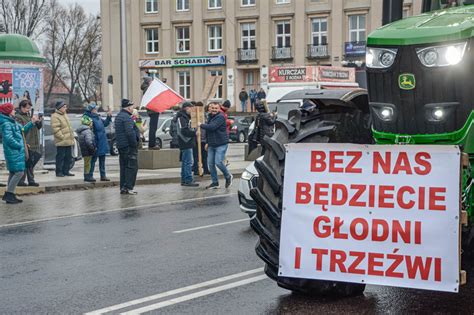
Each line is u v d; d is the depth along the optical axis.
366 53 5.50
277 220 5.56
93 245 8.87
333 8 50.62
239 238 9.18
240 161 23.16
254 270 7.30
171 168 20.20
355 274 5.28
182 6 55.66
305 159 5.48
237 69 54.09
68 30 75.88
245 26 53.88
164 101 20.02
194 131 15.95
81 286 6.75
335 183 5.38
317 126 5.80
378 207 5.24
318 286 5.82
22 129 13.16
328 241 5.37
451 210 5.01
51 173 17.89
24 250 8.59
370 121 5.92
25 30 69.38
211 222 10.61
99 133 15.80
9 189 13.01
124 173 14.41
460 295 6.16
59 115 16.75
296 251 5.45
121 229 10.09
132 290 6.57
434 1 6.52
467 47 5.09
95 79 78.88
